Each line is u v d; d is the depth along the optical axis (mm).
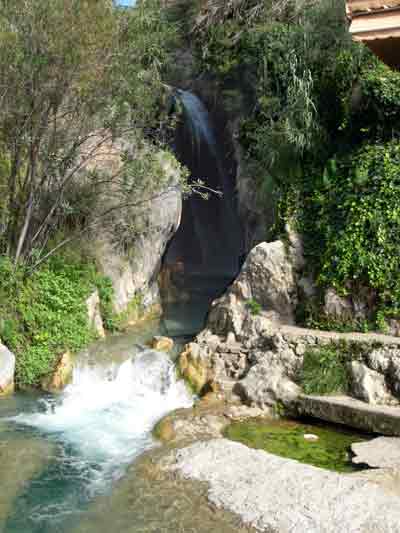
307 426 8766
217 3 17766
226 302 11453
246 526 5824
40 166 12242
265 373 9641
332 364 9305
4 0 10375
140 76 12391
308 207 11914
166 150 15195
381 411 8250
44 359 10781
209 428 8547
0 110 10648
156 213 14578
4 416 9242
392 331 9867
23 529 5988
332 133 12992
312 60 13680
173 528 5871
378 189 10711
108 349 11492
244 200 16750
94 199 13094
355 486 6395
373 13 7188
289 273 11234
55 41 10164
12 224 11742
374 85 11742
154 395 10219
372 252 10273
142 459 7594
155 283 15844
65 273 12023
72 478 7117
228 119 20469
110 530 5910
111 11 11062
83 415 9391
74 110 11312
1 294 10898
